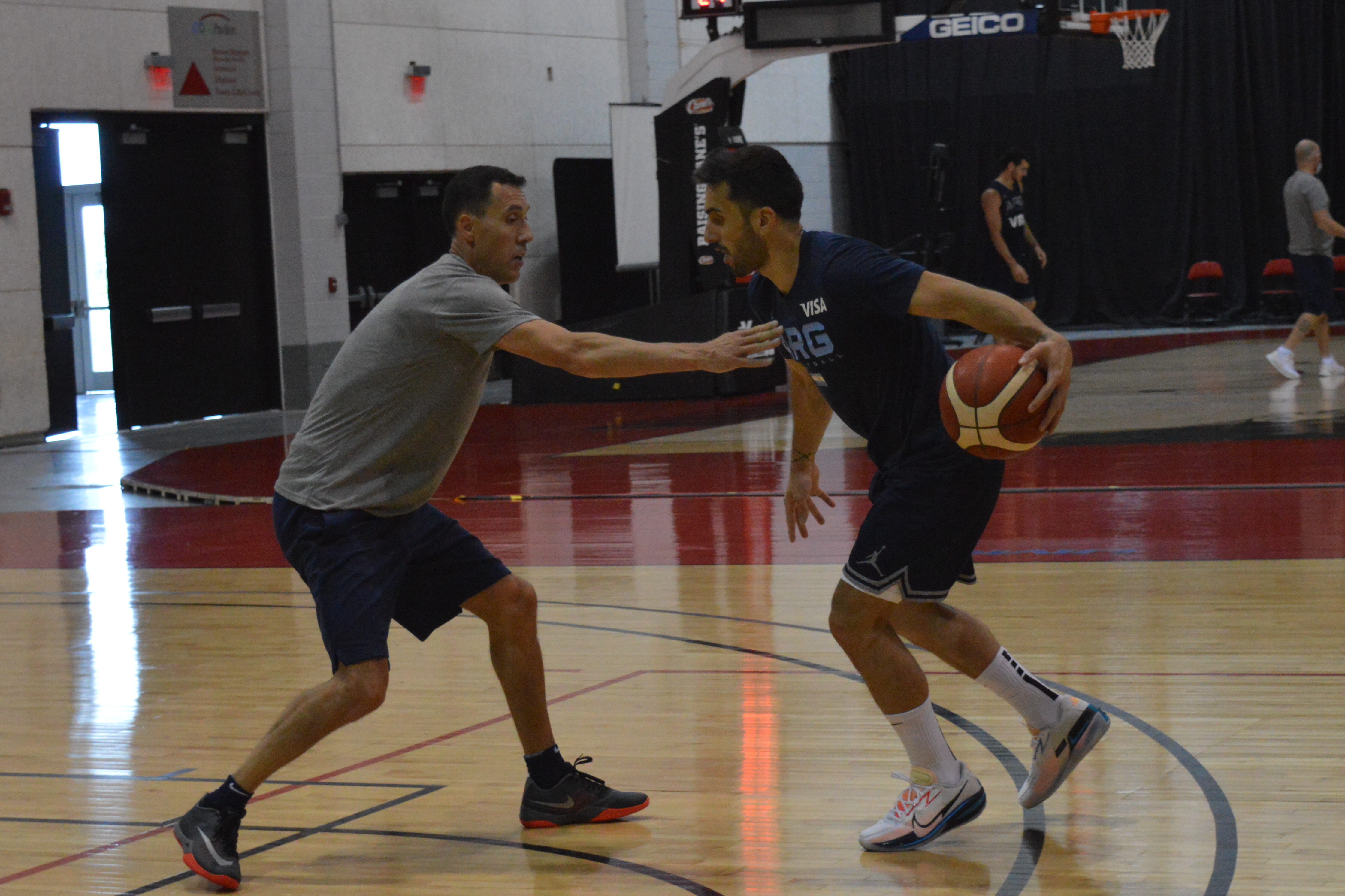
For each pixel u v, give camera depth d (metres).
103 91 29.44
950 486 6.73
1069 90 41.78
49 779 8.55
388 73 34.19
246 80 31.89
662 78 40.44
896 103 43.47
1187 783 7.62
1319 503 15.86
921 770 6.91
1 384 28.20
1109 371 31.06
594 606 12.94
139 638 12.45
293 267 32.69
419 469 7.14
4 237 28.12
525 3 37.00
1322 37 39.62
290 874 6.89
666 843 7.15
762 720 9.25
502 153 36.66
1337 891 6.15
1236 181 40.88
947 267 43.22
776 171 6.75
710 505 18.17
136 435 29.72
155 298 31.08
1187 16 40.53
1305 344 34.56
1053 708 7.16
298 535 7.11
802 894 6.42
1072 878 6.45
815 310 6.75
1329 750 8.02
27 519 19.80
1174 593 12.19
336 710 6.82
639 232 35.91
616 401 32.22
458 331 6.87
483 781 8.25
